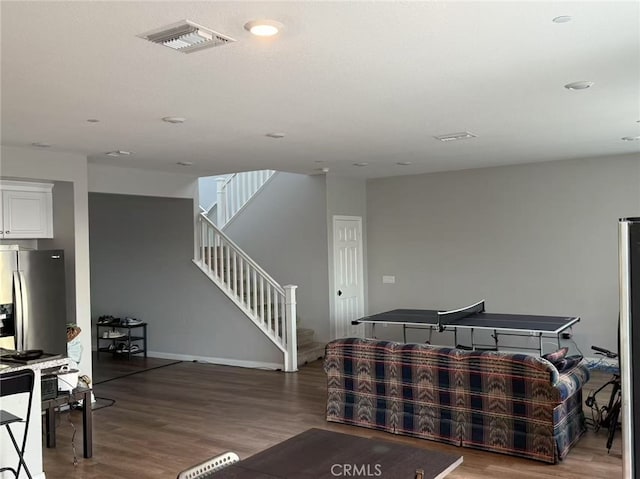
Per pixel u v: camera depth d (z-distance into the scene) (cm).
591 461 445
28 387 384
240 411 604
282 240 936
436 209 893
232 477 242
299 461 259
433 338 898
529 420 449
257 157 686
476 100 426
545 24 275
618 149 693
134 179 771
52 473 445
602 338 763
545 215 800
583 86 390
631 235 214
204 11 252
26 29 268
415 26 274
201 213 889
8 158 574
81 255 638
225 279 877
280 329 846
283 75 351
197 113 447
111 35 277
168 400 656
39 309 569
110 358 914
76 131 506
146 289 930
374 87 383
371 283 963
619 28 282
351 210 938
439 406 489
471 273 863
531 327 618
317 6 249
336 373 547
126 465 461
